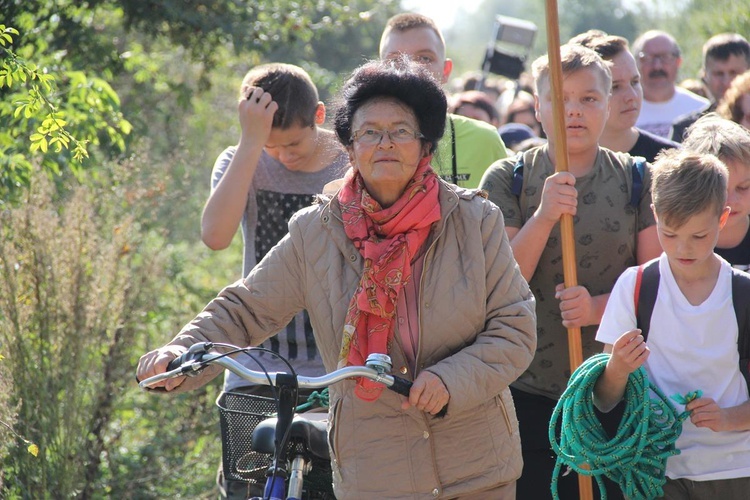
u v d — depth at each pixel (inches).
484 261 309.3
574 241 406.6
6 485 541.6
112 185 657.0
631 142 492.4
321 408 405.7
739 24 1330.0
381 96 307.4
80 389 588.1
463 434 308.2
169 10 781.3
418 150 308.2
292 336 428.8
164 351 302.0
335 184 382.6
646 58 735.1
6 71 451.2
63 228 588.7
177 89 871.1
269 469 306.3
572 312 389.1
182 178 813.9
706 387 346.6
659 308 351.3
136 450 665.0
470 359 299.4
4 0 658.2
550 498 414.6
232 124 1086.4
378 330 305.4
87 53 764.6
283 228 445.7
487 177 427.5
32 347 568.7
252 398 356.5
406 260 304.3
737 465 346.9
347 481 312.0
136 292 637.9
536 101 432.1
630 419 340.8
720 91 744.3
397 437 307.3
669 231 341.4
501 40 1072.2
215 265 948.0
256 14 839.7
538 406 419.2
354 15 916.0
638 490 349.7
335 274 312.0
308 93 440.5
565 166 394.6
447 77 529.7
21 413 554.3
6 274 557.9
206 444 674.2
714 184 337.7
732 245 406.6
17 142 559.8
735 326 344.2
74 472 575.8
